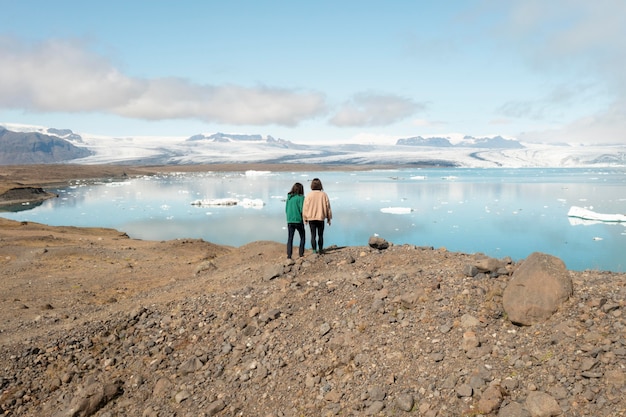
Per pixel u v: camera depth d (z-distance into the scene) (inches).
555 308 250.2
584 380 199.2
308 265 430.6
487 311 273.0
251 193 4822.8
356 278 373.7
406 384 233.5
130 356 333.1
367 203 3469.5
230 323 348.8
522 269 268.7
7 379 309.4
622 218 2303.2
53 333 371.2
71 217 2832.2
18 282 653.9
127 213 3046.3
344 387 248.1
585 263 1358.3
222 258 714.2
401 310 301.0
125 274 710.5
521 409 193.8
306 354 287.7
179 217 2800.2
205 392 280.8
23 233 1227.9
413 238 1873.8
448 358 241.8
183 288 483.8
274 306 355.9
